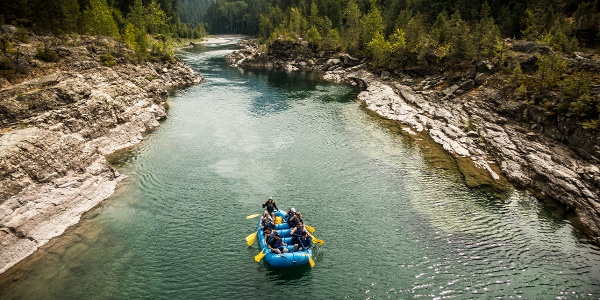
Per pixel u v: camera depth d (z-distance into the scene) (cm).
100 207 2508
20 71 3809
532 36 5688
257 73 8444
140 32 7394
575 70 3784
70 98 3297
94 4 6912
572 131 3206
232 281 1916
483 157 3428
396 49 6906
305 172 3161
